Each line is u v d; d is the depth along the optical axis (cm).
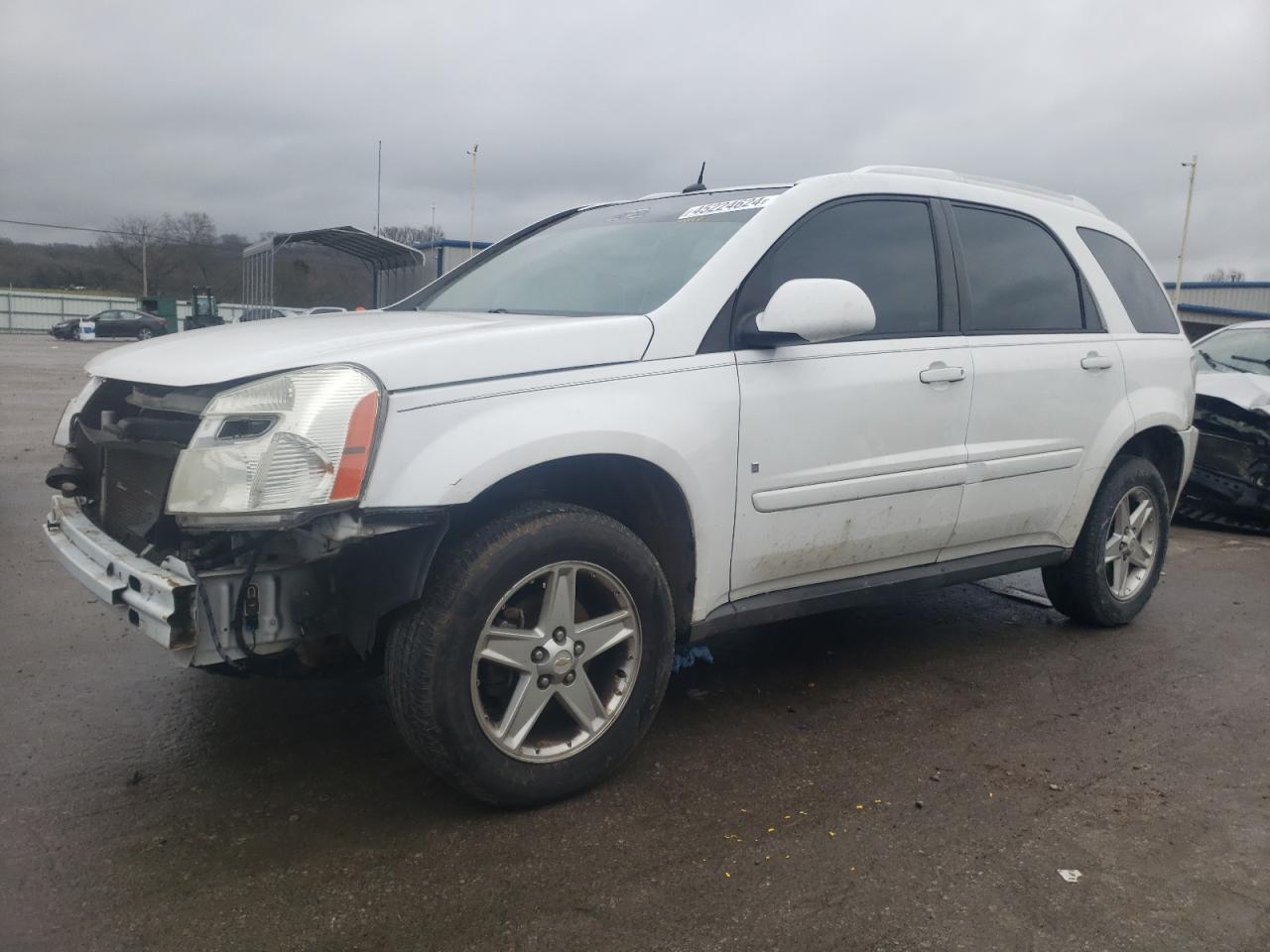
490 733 284
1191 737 366
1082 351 444
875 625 493
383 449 262
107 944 231
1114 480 470
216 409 263
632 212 424
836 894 258
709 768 329
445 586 275
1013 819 300
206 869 263
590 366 301
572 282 376
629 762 333
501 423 279
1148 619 519
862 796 312
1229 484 755
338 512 256
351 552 278
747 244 345
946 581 409
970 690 406
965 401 393
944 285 400
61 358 2753
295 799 302
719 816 297
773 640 465
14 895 249
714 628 341
